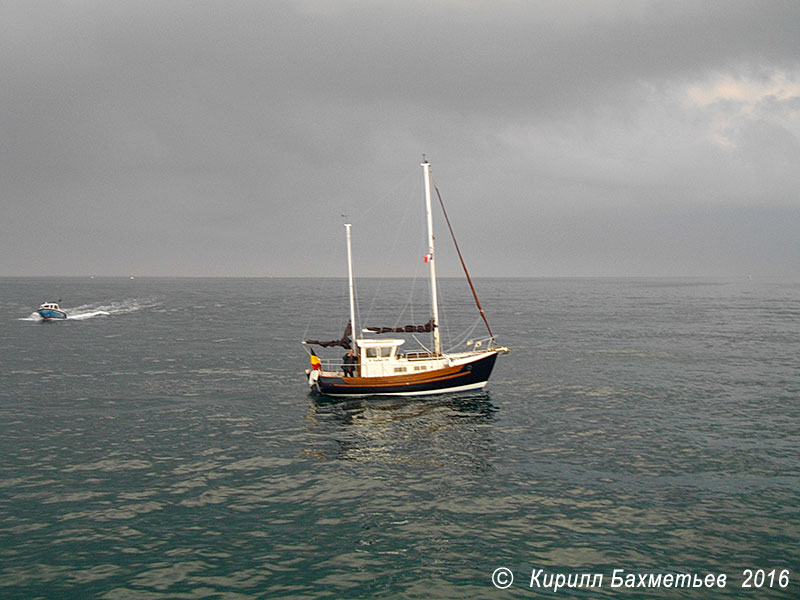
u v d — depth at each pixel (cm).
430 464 3078
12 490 2686
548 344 7925
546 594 1888
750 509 2488
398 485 2786
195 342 8144
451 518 2425
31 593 1862
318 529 2328
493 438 3538
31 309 14775
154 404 4400
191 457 3178
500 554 2134
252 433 3650
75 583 1925
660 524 2358
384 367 4594
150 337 8725
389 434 3631
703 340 8350
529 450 3303
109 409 4234
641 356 6800
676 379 5375
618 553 2136
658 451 3259
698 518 2406
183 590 1889
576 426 3788
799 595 1875
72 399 4544
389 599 1856
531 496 2644
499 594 1886
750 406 4300
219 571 2008
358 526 2356
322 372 4850
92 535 2256
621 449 3303
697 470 2950
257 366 6162
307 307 16512
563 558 2105
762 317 12788
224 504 2561
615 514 2452
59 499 2594
